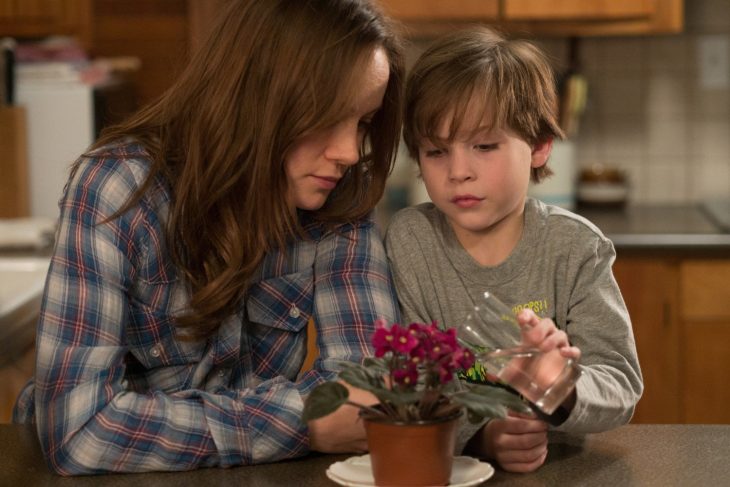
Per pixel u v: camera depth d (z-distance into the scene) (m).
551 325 1.23
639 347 3.15
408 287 1.61
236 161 1.41
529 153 1.57
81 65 3.73
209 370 1.51
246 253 1.45
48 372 1.33
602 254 1.58
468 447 1.33
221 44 1.41
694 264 3.12
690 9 3.84
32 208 3.67
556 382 1.21
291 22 1.37
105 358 1.35
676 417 3.16
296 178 1.42
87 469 1.30
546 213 1.60
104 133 1.52
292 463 1.33
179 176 1.46
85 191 1.41
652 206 3.86
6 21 3.94
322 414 1.10
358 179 1.57
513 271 1.59
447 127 1.51
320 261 1.55
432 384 1.13
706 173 3.89
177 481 1.28
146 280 1.45
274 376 1.58
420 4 3.48
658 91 3.88
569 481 1.24
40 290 2.61
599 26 3.50
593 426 1.35
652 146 3.90
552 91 1.62
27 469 1.34
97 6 3.97
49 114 3.65
